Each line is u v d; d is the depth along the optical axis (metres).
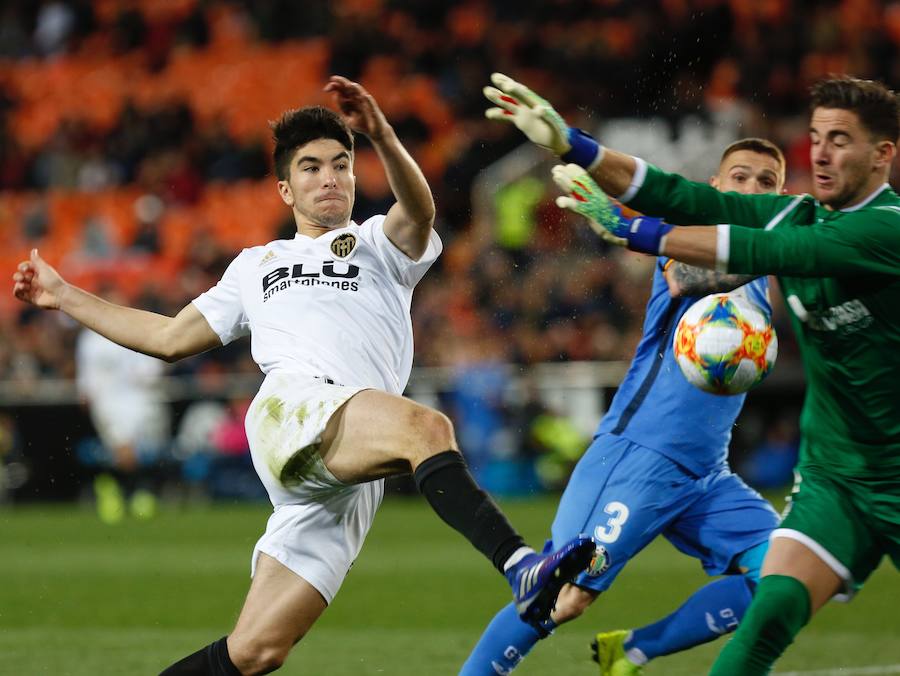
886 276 14.93
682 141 69.81
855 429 15.77
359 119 15.97
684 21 73.12
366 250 17.39
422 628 28.41
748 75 71.25
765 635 14.80
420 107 76.00
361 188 69.75
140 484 58.47
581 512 19.39
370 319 17.22
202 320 18.19
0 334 65.69
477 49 75.75
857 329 15.41
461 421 59.28
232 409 60.88
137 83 85.88
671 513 19.25
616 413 19.78
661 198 15.66
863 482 15.67
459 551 42.94
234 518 55.50
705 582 35.00
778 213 15.70
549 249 66.38
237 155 77.75
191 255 69.12
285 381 16.66
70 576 38.22
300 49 83.88
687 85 72.31
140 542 47.28
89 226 73.75
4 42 90.38
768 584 15.07
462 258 67.31
